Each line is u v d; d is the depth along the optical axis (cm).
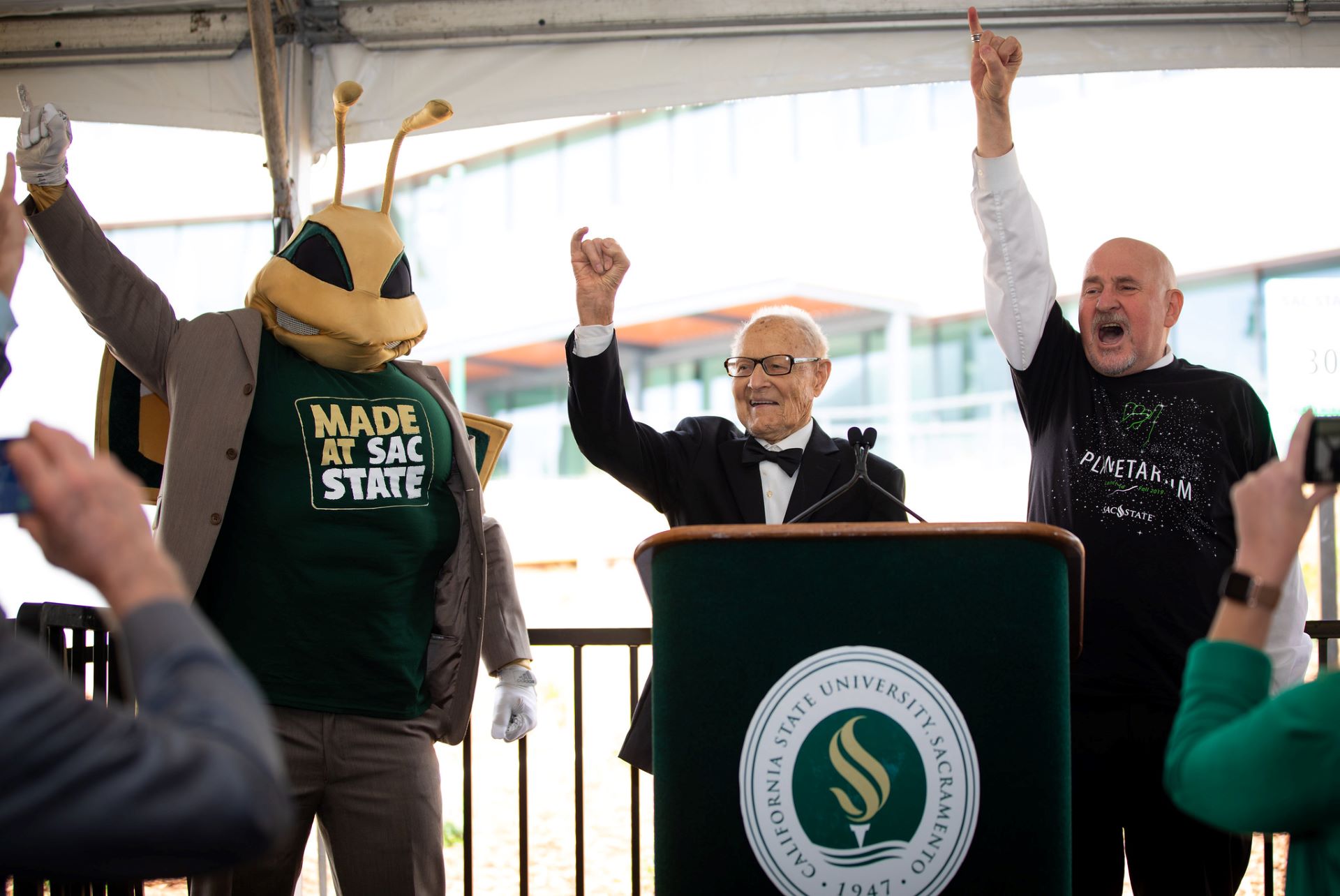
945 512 1222
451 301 1631
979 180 269
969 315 1413
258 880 233
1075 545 150
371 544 241
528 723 274
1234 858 243
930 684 148
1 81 353
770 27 339
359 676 239
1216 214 1166
